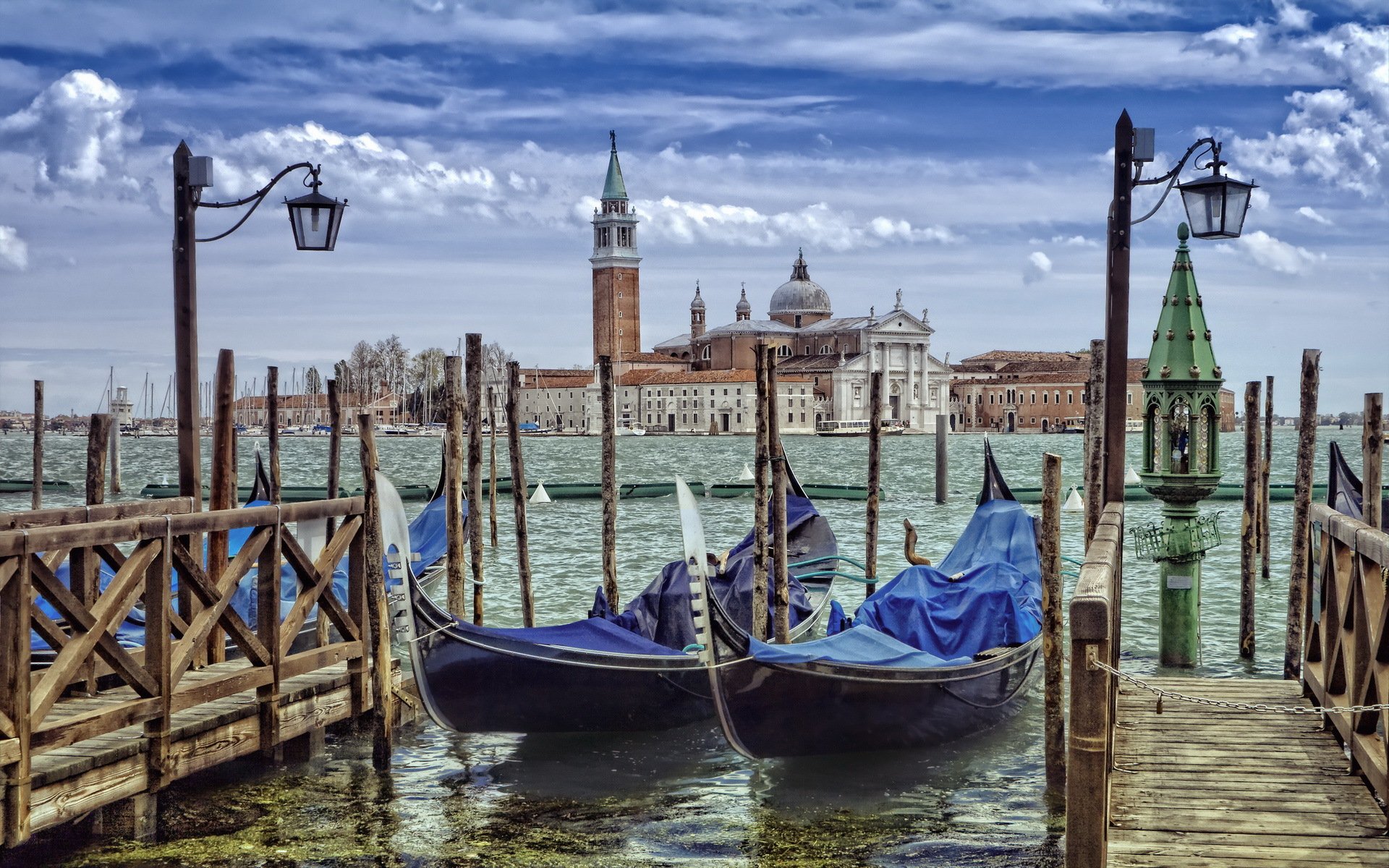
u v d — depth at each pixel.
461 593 16.95
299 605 11.32
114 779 9.21
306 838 10.44
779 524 15.67
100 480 14.20
